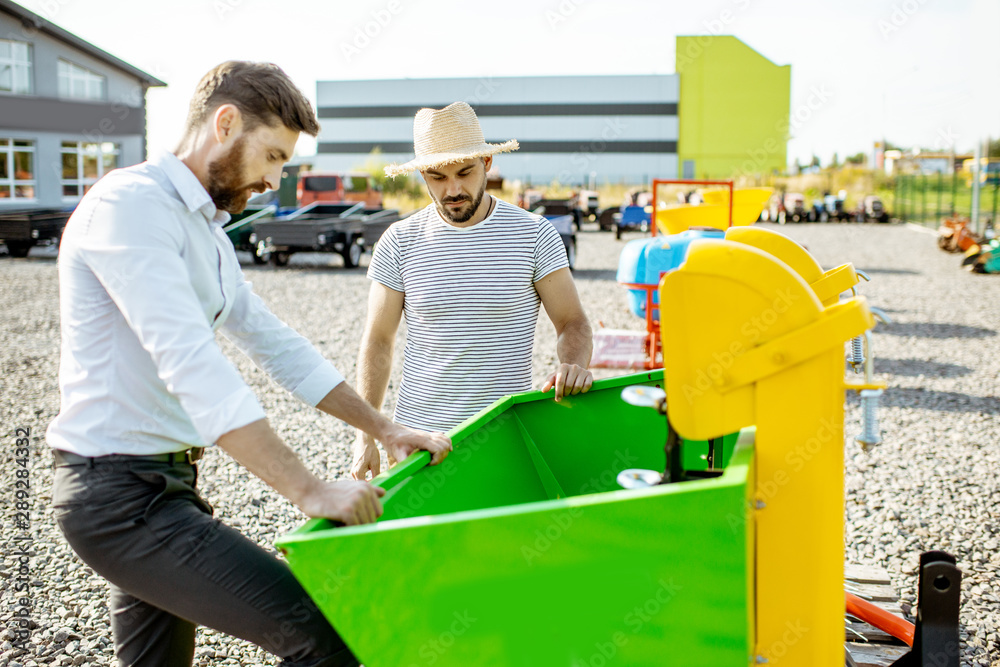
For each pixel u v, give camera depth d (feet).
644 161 143.84
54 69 73.36
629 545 4.21
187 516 4.97
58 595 10.59
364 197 76.64
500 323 8.16
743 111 140.97
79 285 4.87
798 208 100.27
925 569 5.91
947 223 60.13
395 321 8.61
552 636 4.32
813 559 4.73
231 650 9.40
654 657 4.29
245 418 4.53
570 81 143.23
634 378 7.43
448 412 8.26
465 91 145.07
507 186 127.03
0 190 70.85
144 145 80.07
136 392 4.94
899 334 30.07
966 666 8.87
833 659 4.84
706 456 7.32
